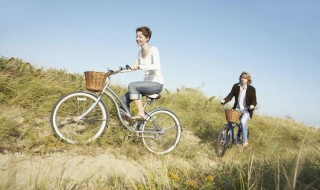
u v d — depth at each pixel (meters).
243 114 6.54
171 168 4.36
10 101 5.25
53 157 3.96
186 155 5.46
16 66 6.43
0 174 3.15
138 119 4.93
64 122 5.14
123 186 3.52
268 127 10.22
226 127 6.20
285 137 9.58
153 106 7.57
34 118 5.06
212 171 4.38
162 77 4.89
